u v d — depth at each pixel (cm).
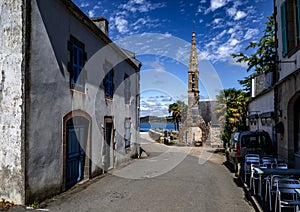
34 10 634
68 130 831
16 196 591
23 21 602
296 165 854
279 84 984
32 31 626
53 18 716
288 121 893
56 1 727
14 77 602
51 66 703
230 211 588
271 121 1134
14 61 604
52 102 707
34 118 628
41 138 654
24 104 596
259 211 566
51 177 694
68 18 801
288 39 883
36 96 638
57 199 679
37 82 642
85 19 885
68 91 797
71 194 733
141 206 621
